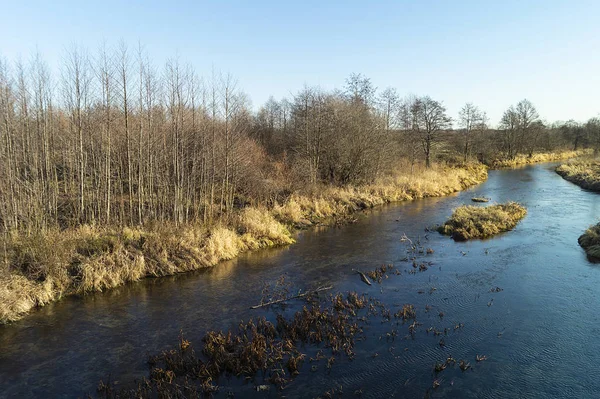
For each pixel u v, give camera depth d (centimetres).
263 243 2069
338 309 1282
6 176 1792
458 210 2623
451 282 1502
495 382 895
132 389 888
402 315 1220
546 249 1878
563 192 3581
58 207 2058
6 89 1861
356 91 4391
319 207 2805
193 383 908
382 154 3672
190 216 2200
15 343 1103
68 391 891
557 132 8056
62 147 2280
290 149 4009
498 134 6869
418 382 900
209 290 1489
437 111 4588
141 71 2575
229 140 2386
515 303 1301
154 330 1179
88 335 1150
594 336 1085
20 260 1432
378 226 2491
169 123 2494
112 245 1664
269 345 1062
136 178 2388
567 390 866
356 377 923
